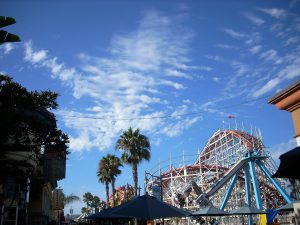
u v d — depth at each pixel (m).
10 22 11.72
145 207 13.88
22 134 14.23
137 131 48.88
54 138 14.95
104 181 63.16
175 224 61.47
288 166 6.88
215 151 81.44
